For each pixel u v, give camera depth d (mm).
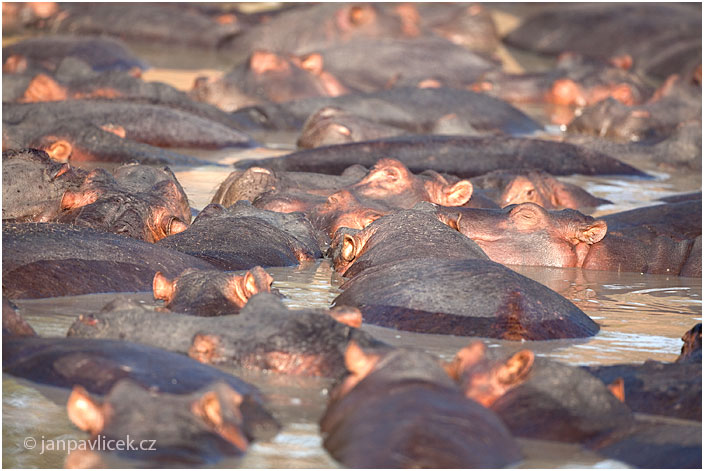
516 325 25719
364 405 18109
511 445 17812
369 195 38344
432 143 54188
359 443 16984
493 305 26234
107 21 109938
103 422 17625
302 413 19703
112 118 56844
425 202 33844
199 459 16875
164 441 17094
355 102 68062
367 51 92500
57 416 19516
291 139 63625
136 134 56719
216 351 22031
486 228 35344
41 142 50188
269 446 17953
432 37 98875
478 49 114250
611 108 69938
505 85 88000
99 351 21297
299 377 21547
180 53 104625
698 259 35812
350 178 43000
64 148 40812
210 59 100500
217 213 35125
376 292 27391
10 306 23703
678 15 108062
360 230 32562
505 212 36188
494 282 26969
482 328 25641
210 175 49344
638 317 28906
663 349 25375
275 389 20906
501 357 21094
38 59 87812
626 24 108000
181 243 32250
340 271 32125
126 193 33781
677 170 58906
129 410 17703
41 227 29484
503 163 54062
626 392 21594
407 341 24766
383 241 31297
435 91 70375
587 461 18203
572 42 111312
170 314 23359
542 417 19344
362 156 52156
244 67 75250
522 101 87875
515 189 44156
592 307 29922
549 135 69625
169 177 36750
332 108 59750
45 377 20984
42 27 112625
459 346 24531
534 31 117062
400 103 68562
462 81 92500
